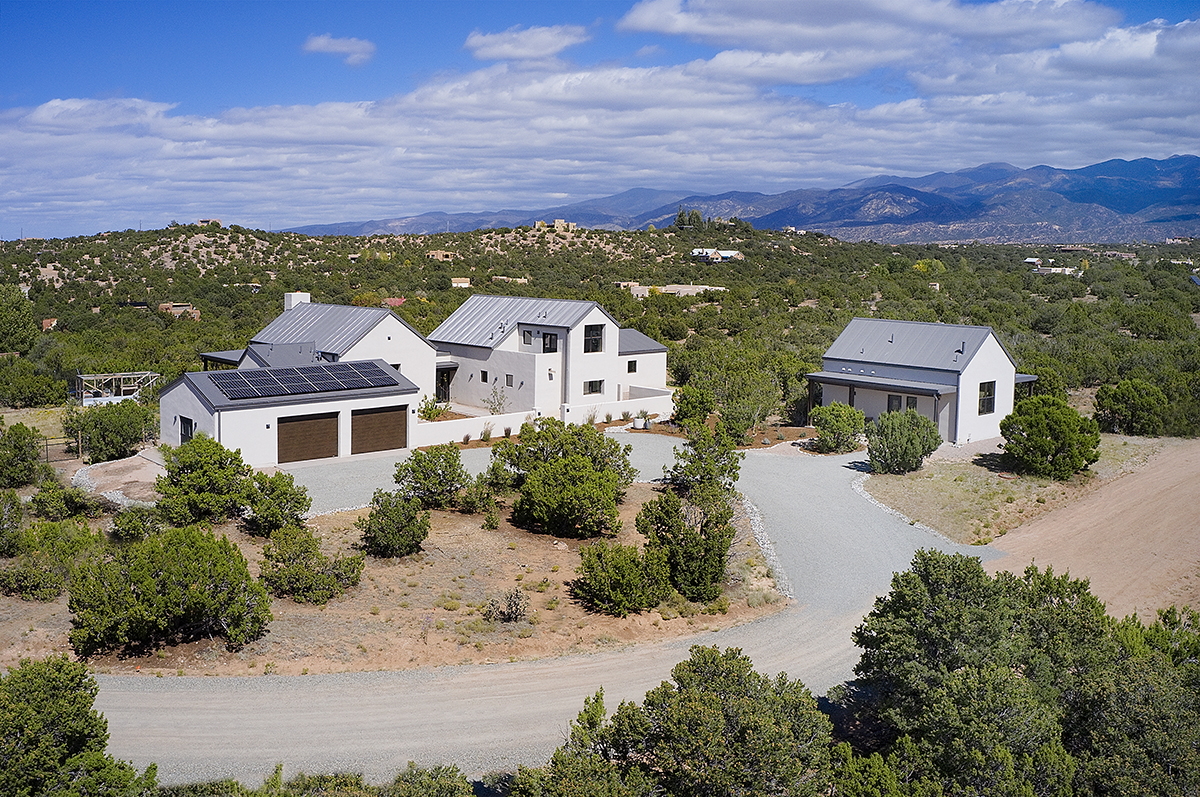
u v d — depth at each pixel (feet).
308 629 65.41
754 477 116.47
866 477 116.67
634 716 41.63
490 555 83.61
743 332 245.24
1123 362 192.95
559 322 153.07
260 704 54.70
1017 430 120.88
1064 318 262.67
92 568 64.34
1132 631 56.95
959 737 43.27
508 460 103.86
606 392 159.22
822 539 92.84
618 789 38.42
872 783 40.52
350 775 46.60
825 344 223.10
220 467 87.66
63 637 62.03
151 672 58.34
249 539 82.79
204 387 113.19
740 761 39.52
